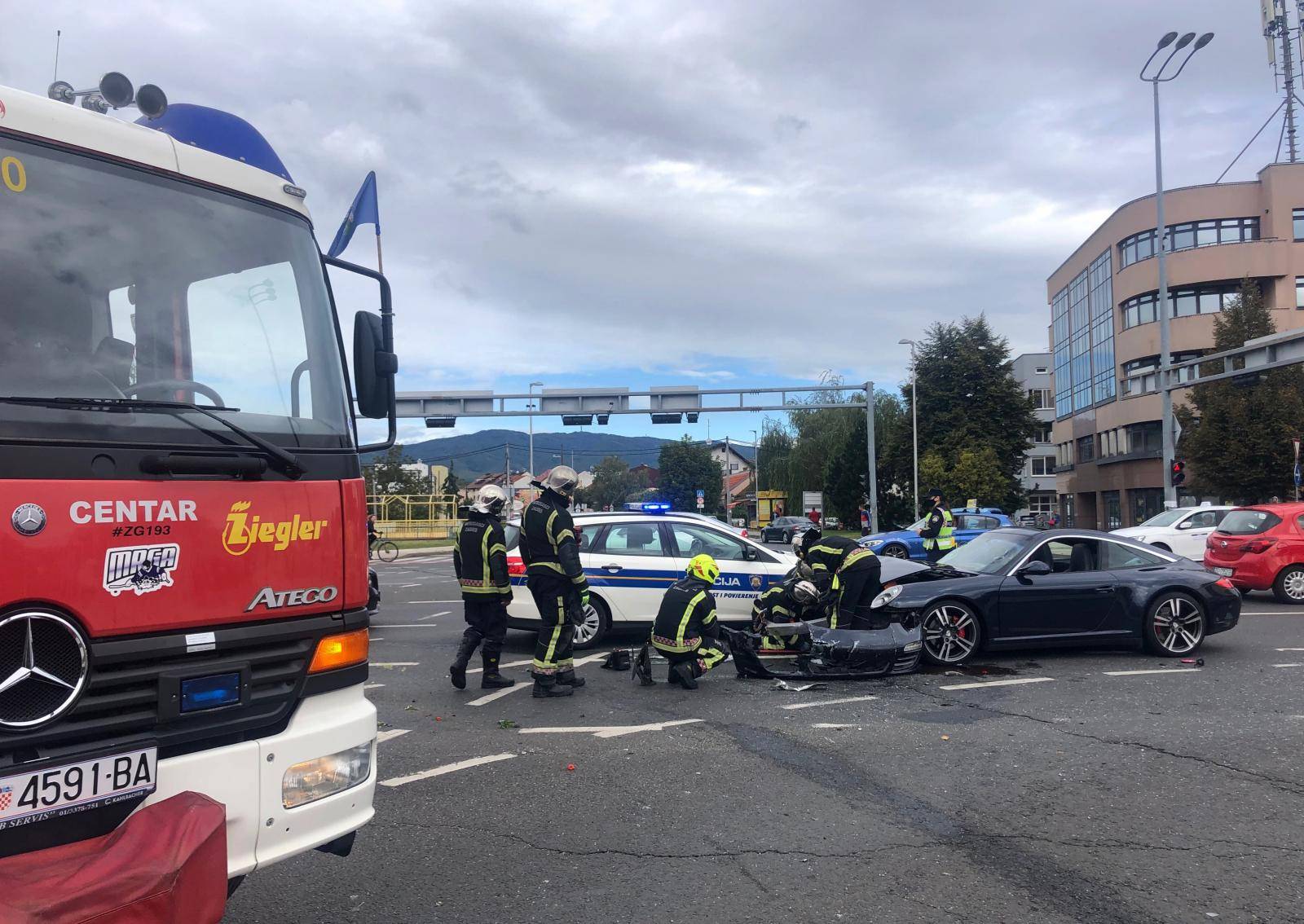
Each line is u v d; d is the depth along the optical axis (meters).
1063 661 9.27
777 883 4.10
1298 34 42.53
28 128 2.78
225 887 2.65
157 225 3.05
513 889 4.07
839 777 5.60
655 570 10.34
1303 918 3.71
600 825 4.83
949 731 6.64
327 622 3.20
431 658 10.07
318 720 3.15
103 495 2.62
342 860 4.41
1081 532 9.72
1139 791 5.29
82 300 2.80
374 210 6.88
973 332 48.62
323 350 3.49
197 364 3.06
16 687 2.42
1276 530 13.84
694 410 28.62
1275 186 41.41
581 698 7.89
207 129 3.47
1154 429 44.69
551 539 7.86
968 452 44.31
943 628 9.01
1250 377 25.45
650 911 3.84
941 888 4.03
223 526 2.90
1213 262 42.12
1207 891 3.97
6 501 2.43
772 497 57.59
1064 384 58.62
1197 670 8.70
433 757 6.14
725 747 6.29
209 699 2.82
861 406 29.14
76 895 2.28
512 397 28.17
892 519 49.78
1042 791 5.31
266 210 3.43
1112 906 3.84
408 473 61.28
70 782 2.50
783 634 8.81
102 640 2.59
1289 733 6.45
